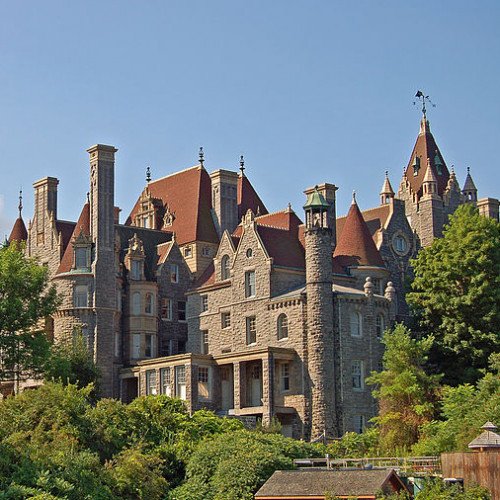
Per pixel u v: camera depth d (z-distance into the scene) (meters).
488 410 74.12
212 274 109.69
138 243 111.19
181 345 111.56
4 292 91.44
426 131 133.88
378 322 96.88
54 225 112.56
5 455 59.22
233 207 118.81
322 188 111.19
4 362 91.12
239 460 65.06
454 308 95.06
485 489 54.56
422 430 81.75
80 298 105.62
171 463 68.88
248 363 98.81
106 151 108.50
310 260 94.88
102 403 72.50
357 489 57.19
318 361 93.00
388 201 132.88
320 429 91.75
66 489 57.50
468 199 137.50
